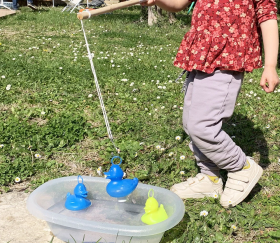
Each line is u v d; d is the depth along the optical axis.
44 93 4.57
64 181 2.32
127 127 3.66
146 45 8.55
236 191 2.40
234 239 2.15
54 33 9.64
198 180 2.55
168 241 2.10
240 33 2.14
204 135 2.18
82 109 4.15
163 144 3.38
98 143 3.34
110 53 7.27
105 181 2.35
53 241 2.07
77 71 5.58
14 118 3.72
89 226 1.82
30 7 15.25
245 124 3.90
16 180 2.69
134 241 1.92
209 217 2.28
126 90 4.86
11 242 2.04
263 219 2.31
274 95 4.96
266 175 2.89
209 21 2.16
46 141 3.30
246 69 2.14
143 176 2.80
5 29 9.87
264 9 2.12
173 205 2.08
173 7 2.48
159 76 5.61
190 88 2.29
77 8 15.23
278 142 3.52
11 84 4.84
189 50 2.23
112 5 2.20
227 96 2.14
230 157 2.28
